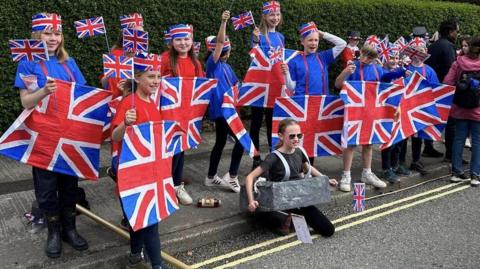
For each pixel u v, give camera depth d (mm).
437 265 4555
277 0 8961
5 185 5867
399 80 6367
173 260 4277
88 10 7230
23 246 4363
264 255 4711
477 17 12266
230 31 8672
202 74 5703
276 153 5043
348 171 6164
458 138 6816
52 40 4055
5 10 6652
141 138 3865
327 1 9625
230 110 5660
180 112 5312
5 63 6820
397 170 6844
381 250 4840
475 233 5266
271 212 5086
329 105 5984
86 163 4297
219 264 4527
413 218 5656
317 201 5031
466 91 6496
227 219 5141
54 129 4133
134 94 4074
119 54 5066
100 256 4273
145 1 7672
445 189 6688
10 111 7043
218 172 6637
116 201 5461
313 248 4871
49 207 4191
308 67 5977
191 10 8156
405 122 6539
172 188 4207
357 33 8219
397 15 10656
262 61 6191
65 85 4113
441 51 7434
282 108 5812
